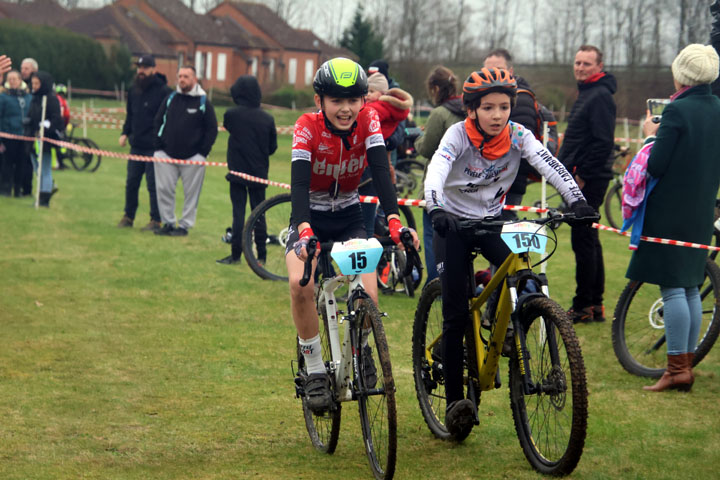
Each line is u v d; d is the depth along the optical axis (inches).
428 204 257.8
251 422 320.8
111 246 691.4
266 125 629.9
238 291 551.2
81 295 523.5
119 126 2492.6
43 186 890.1
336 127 271.6
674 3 3688.5
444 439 304.3
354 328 270.4
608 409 339.0
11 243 682.8
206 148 754.2
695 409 340.2
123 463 277.4
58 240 706.2
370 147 276.1
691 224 357.1
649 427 317.7
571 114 477.7
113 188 1138.7
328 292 281.4
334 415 282.2
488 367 280.2
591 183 475.5
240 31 6053.2
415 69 3833.7
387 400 250.2
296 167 272.4
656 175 356.2
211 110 748.6
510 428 317.4
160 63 5349.4
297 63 6210.6
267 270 585.3
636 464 281.7
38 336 429.7
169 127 740.0
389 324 477.7
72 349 410.9
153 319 474.9
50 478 262.2
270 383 368.8
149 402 340.5
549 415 267.9
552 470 264.2
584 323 482.9
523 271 259.1
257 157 631.2
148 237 746.2
